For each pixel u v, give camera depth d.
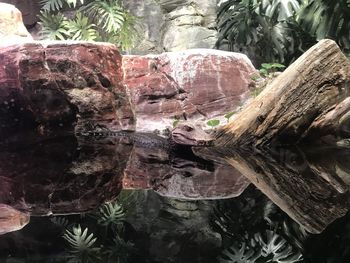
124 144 4.77
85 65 4.92
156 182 3.15
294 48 5.74
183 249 1.85
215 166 3.62
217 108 5.14
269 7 5.36
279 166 3.40
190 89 5.16
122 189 2.94
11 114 4.82
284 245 1.94
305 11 5.22
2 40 5.34
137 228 2.13
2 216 2.27
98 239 1.93
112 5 6.64
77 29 6.49
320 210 2.24
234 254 1.85
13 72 4.74
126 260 1.69
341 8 4.96
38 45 4.77
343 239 1.90
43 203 2.55
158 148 4.65
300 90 3.78
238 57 5.31
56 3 6.62
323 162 3.53
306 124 3.86
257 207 2.43
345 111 3.76
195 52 5.21
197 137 4.21
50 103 4.86
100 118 5.03
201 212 2.43
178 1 7.04
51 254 1.73
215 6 6.99
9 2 6.93
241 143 4.02
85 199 2.65
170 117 5.17
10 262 1.61
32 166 3.64
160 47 7.09
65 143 4.70
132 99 5.26
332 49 3.76
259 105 3.89
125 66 5.29
